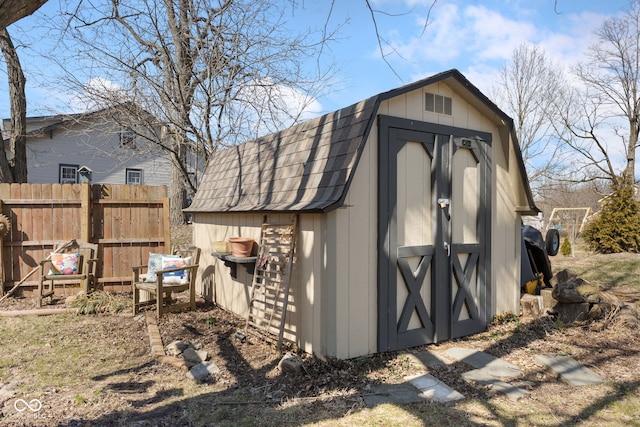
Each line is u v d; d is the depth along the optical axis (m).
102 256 7.45
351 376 3.81
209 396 3.46
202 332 5.31
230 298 6.26
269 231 4.98
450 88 4.96
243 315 5.87
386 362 4.16
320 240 4.18
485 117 5.38
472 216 5.24
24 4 1.93
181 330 5.37
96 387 3.63
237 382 3.77
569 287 5.68
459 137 5.02
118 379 3.83
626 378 3.87
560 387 3.69
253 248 5.48
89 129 10.33
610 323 5.39
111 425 2.94
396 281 4.47
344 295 4.09
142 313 6.18
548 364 4.09
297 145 5.03
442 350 4.58
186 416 3.09
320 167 4.33
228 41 9.17
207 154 9.62
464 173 5.15
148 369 4.09
